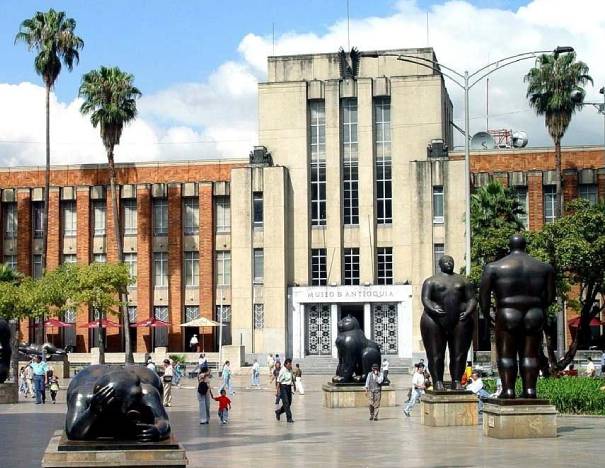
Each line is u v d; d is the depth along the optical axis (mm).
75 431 13367
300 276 75188
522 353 22484
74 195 82125
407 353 72438
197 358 75375
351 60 76688
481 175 75438
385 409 35094
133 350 79750
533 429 22000
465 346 26688
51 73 73375
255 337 74250
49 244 82000
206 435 25469
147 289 79938
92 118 75188
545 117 67500
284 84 76312
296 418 31391
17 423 30578
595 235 39656
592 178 74562
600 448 19984
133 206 81750
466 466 17391
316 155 76375
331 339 74312
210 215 79688
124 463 12969
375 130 75812
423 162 72812
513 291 22141
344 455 19812
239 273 74750
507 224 58469
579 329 40781
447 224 72062
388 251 75125
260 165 75312
